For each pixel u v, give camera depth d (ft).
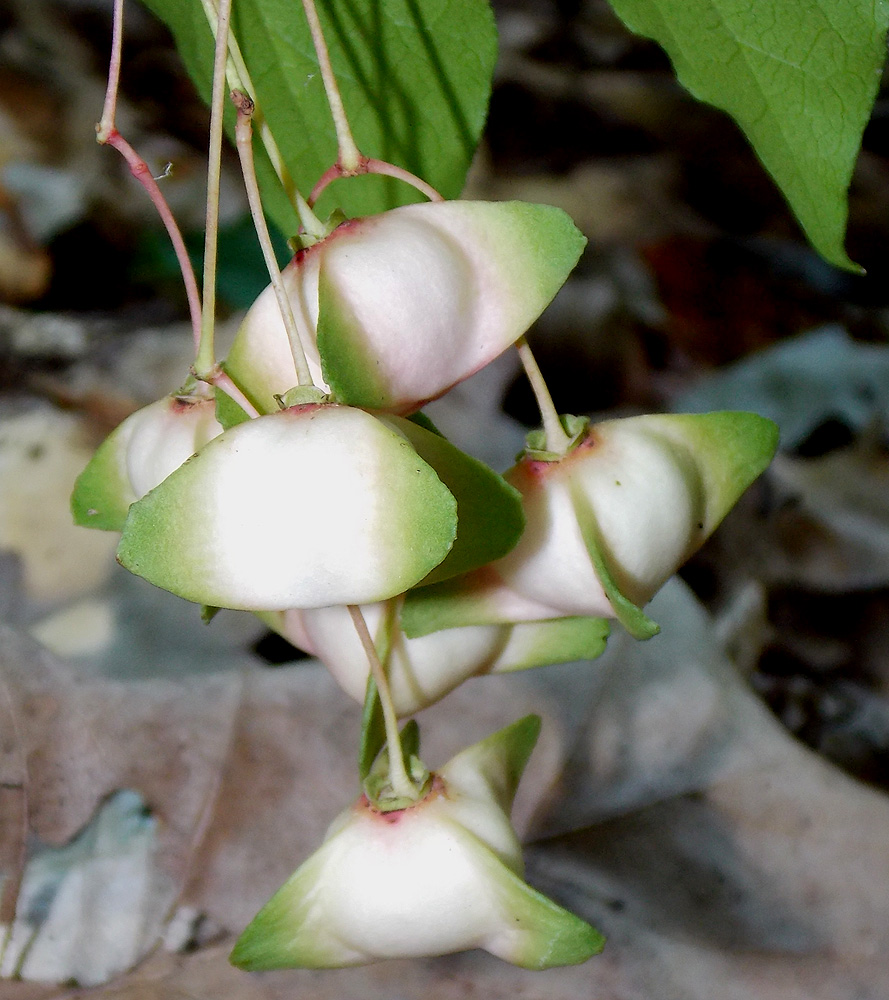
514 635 0.38
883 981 0.47
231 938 0.47
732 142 1.39
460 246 0.32
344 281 0.31
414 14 0.38
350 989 0.45
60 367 0.82
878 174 1.37
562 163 1.35
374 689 0.34
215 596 0.29
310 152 0.40
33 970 0.45
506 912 0.34
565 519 0.35
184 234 0.98
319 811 0.49
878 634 0.77
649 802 0.51
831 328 1.07
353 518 0.29
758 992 0.47
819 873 0.50
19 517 0.68
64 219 0.98
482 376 0.94
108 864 0.47
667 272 1.20
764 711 0.53
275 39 0.39
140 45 1.29
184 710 0.49
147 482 0.37
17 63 1.17
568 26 1.60
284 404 0.30
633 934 0.48
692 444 0.37
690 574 0.82
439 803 0.35
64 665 0.49
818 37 0.33
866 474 0.86
